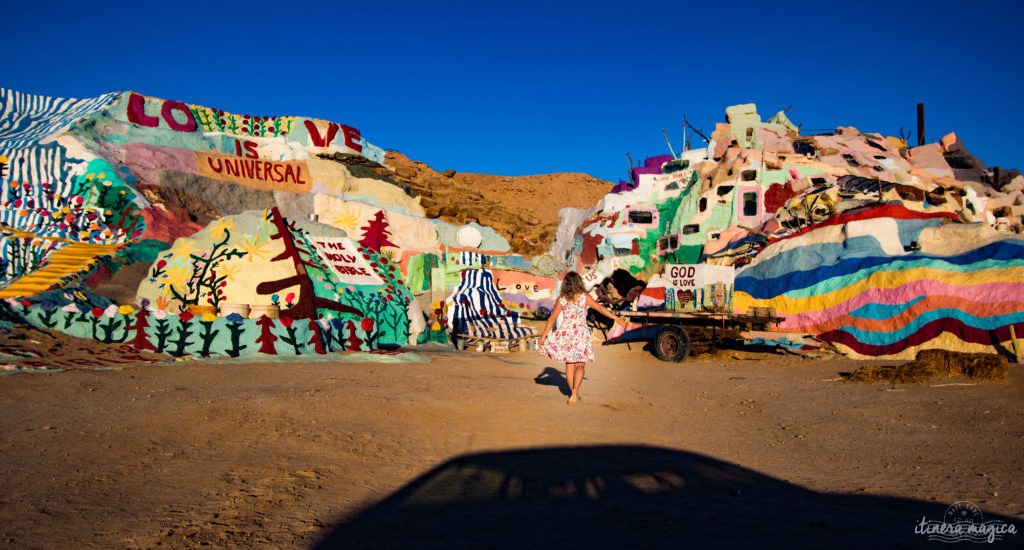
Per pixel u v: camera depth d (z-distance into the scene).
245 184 30.41
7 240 17.03
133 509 3.38
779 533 2.98
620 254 35.44
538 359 14.69
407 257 29.39
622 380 10.34
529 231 43.31
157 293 12.98
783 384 9.77
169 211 23.30
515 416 6.57
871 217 17.66
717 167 33.75
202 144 31.19
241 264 13.64
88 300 12.34
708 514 3.36
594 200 61.25
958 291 14.24
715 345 15.52
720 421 6.67
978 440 5.60
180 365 9.27
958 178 41.91
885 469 4.59
